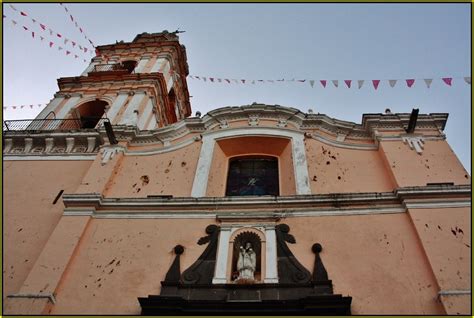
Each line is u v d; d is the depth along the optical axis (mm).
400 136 12906
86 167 14062
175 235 10438
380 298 8516
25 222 11945
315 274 8984
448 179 11125
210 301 8312
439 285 8383
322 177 11938
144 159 13469
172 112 23703
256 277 9336
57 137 15266
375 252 9484
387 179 11742
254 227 10297
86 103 19094
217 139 13664
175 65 24797
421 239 9406
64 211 11227
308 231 10188
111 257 10008
